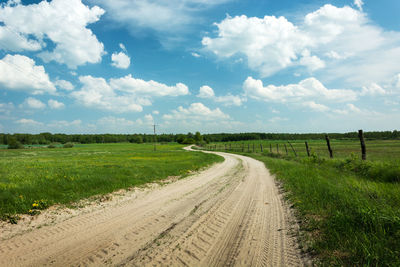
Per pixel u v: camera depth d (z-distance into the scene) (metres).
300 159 19.75
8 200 6.20
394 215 3.76
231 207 5.99
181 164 19.09
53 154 43.47
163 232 4.28
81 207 6.23
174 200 7.03
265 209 5.69
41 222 4.96
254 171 14.60
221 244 3.69
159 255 3.34
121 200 7.10
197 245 3.66
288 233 3.99
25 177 10.24
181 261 3.13
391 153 21.03
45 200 6.43
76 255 3.38
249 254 3.30
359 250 2.95
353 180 7.75
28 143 117.88
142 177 11.55
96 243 3.81
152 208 6.09
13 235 4.21
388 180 8.20
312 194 6.29
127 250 3.52
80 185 8.58
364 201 4.81
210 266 2.99
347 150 30.84
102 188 8.52
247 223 4.67
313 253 3.14
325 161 14.38
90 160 25.11
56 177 10.05
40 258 3.31
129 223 4.84
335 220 3.95
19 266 3.09
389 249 2.84
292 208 5.56
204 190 8.58
